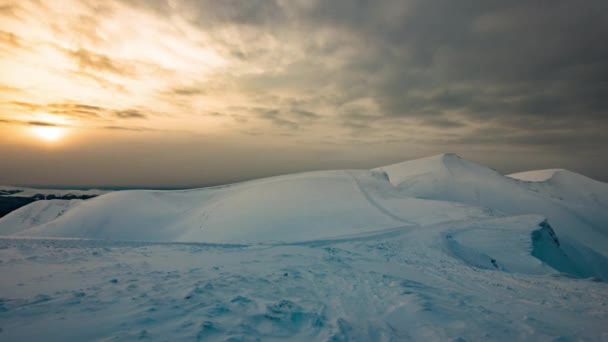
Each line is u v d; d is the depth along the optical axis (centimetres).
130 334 385
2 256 992
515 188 9312
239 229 4031
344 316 543
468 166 11325
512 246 2169
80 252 1152
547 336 477
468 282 980
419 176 10288
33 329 392
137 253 1201
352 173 6938
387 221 3488
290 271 954
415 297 662
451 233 2539
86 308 480
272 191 5947
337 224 3594
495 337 466
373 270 1102
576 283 1027
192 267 925
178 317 457
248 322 463
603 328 532
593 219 7731
